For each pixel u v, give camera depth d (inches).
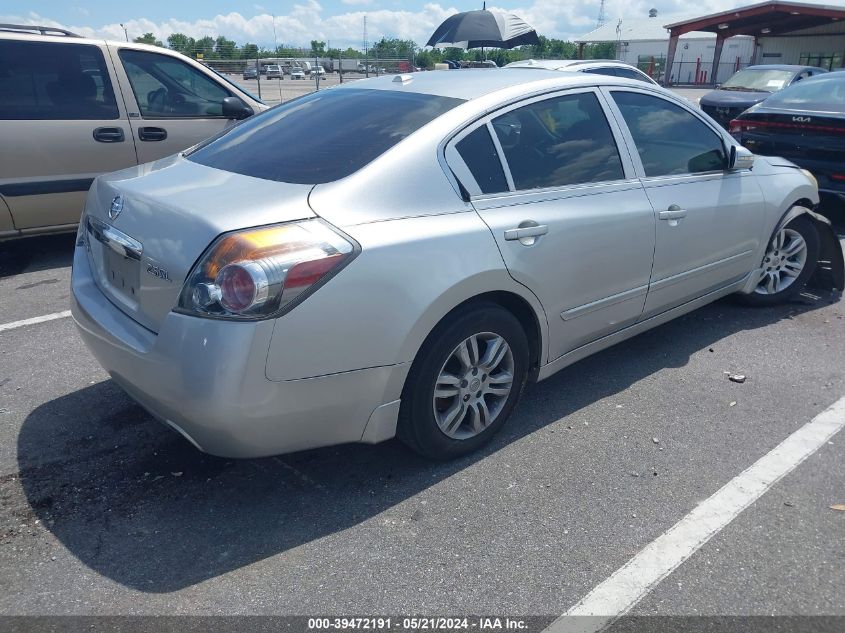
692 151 164.9
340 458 127.6
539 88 135.9
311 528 109.2
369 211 107.7
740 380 160.1
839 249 210.7
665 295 159.9
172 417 103.7
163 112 253.1
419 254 108.5
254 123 145.3
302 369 99.6
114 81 241.6
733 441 135.3
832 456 130.2
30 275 231.8
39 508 113.0
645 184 149.9
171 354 99.0
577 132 140.5
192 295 97.9
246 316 95.0
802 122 283.6
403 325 106.8
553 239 127.8
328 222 103.1
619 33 2135.8
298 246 98.7
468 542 106.5
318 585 97.7
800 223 199.3
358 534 108.0
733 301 209.3
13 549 103.6
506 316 124.0
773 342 182.5
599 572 100.8
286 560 102.3
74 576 98.6
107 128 239.3
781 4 1175.6
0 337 180.2
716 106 561.9
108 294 120.3
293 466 125.0
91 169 238.5
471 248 114.8
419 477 122.4
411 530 109.0
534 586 98.0
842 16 1146.7
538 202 128.1
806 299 215.5
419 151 116.2
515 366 129.3
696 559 103.4
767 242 189.5
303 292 97.6
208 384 95.7
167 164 134.2
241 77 984.9
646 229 147.0
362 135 121.6
